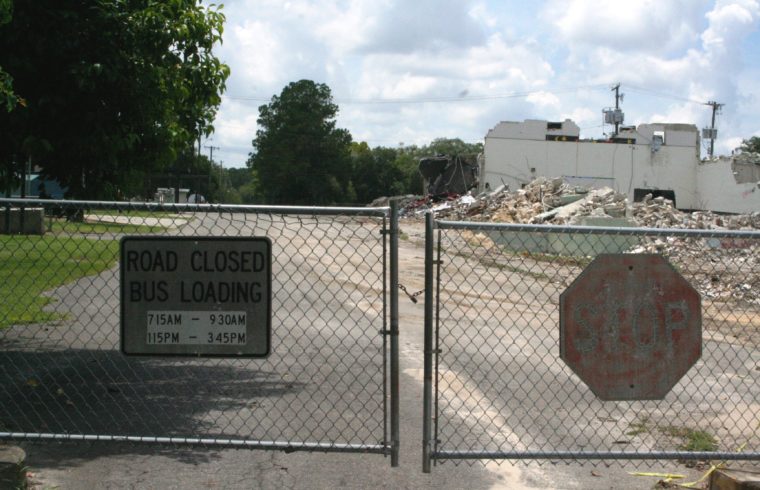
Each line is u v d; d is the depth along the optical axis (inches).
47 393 285.4
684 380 348.8
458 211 1993.1
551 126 2652.6
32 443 228.5
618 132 2886.3
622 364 196.1
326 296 597.6
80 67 289.4
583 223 1218.6
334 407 275.6
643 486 209.5
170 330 195.8
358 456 225.8
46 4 295.0
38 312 443.5
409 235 1460.4
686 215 1501.0
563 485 208.8
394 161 4830.2
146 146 339.0
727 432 264.1
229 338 195.6
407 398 296.2
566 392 313.3
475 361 373.7
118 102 313.6
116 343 380.5
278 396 291.1
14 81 298.8
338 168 3794.3
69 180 324.5
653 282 196.4
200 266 195.2
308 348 391.9
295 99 3752.5
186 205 195.5
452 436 250.1
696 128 2672.2
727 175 2524.6
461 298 618.8
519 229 196.7
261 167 3784.5
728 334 497.7
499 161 2608.3
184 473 208.8
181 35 310.2
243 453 225.6
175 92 334.0
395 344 200.1
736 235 198.8
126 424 248.8
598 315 195.5
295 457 223.5
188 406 273.3
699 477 217.2
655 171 2640.3
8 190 328.8
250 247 194.9
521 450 235.9
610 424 269.3
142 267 195.2
